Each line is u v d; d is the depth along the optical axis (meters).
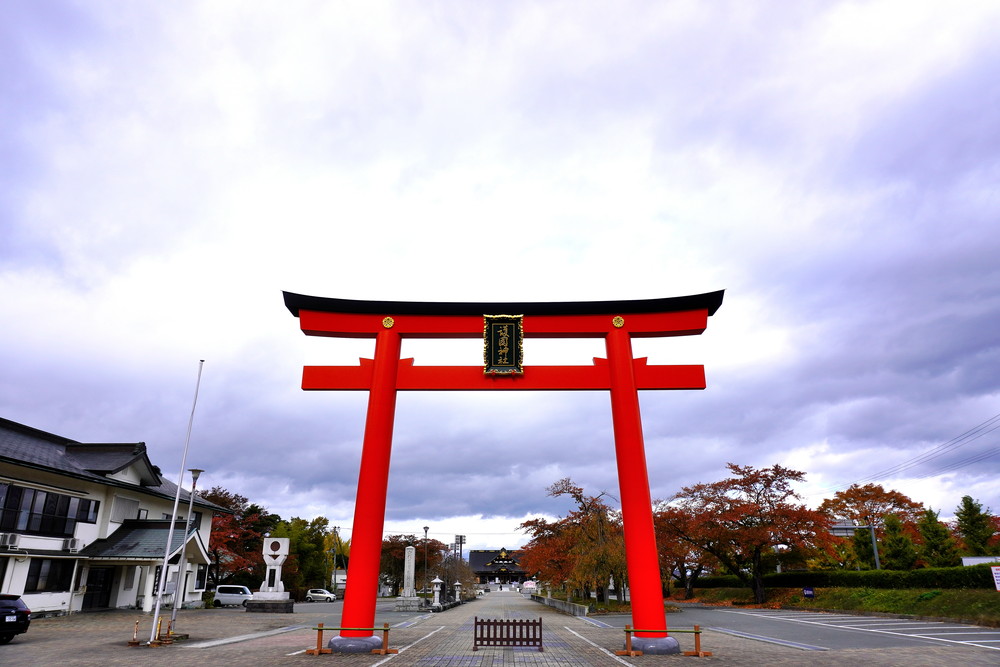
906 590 28.50
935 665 12.98
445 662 13.30
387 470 16.00
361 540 15.13
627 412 16.30
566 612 33.47
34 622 22.38
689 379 16.84
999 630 20.41
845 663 13.23
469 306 17.47
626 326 17.47
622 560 31.47
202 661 13.26
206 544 37.78
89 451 31.70
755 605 36.53
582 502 34.03
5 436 26.69
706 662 13.38
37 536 24.72
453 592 49.66
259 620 25.58
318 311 17.45
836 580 34.12
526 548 46.28
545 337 18.06
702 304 17.34
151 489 32.75
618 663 13.25
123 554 27.33
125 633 19.11
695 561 45.00
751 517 35.53
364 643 14.57
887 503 43.31
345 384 16.89
